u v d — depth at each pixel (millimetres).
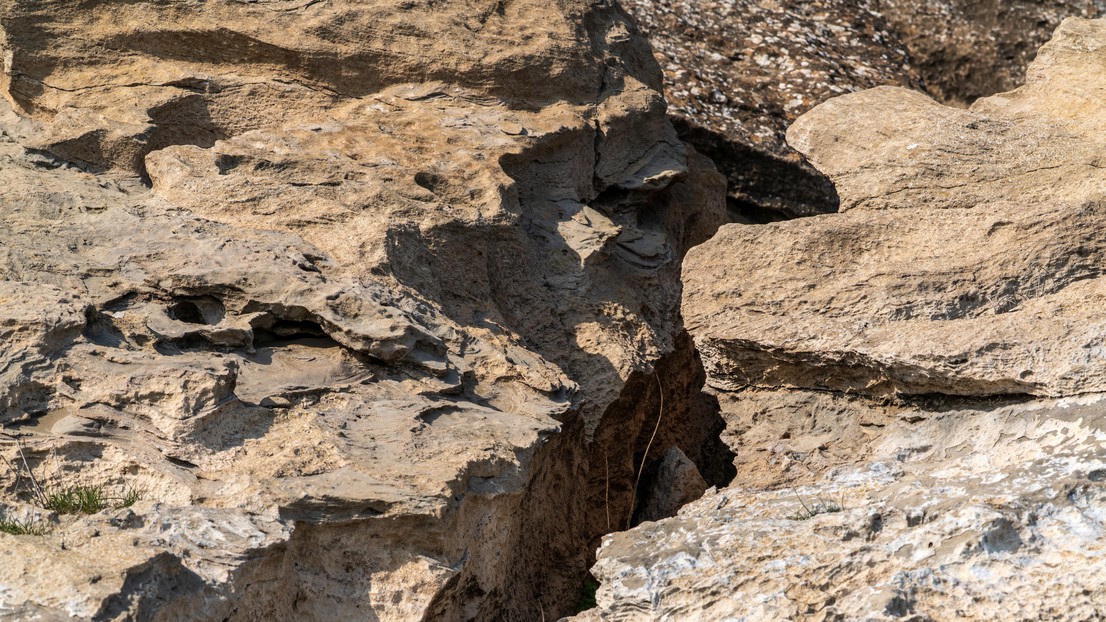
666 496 18656
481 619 14156
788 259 16766
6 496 12703
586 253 20016
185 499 12641
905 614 11297
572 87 21859
